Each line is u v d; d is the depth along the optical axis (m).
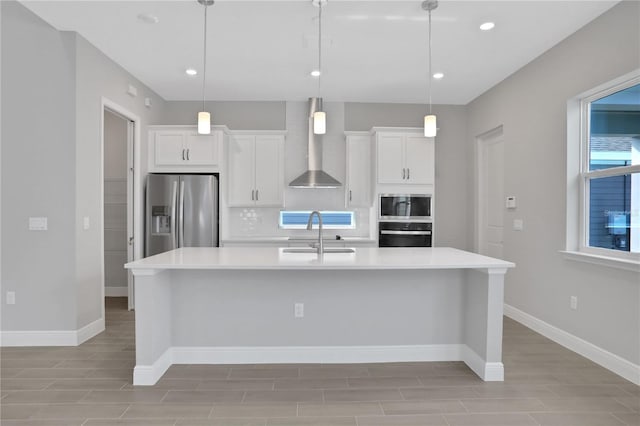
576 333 3.44
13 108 3.52
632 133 3.02
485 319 2.86
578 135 3.58
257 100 5.69
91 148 3.77
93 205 3.80
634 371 2.82
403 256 3.12
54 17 3.28
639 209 2.94
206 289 3.14
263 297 3.15
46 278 3.53
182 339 3.14
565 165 3.60
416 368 3.06
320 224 3.22
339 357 3.17
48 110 3.51
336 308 3.18
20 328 3.54
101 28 3.48
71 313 3.54
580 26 3.38
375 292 3.19
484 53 3.97
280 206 5.51
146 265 2.62
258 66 4.36
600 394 2.64
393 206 5.34
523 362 3.19
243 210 5.78
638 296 2.81
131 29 3.49
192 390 2.67
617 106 3.18
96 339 3.71
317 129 3.37
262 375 2.92
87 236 3.70
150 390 2.67
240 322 3.15
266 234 5.80
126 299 5.45
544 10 3.11
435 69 4.43
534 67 4.11
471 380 2.85
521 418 2.33
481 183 5.56
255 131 5.46
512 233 4.55
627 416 2.36
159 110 5.46
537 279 4.04
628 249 3.04
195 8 3.13
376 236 5.34
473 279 3.07
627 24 2.89
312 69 4.45
